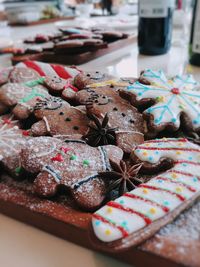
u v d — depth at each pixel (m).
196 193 0.14
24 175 0.17
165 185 0.15
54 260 0.14
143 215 0.13
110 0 0.79
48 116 0.21
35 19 0.70
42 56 0.38
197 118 0.20
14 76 0.27
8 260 0.14
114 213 0.13
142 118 0.21
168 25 0.39
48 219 0.14
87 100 0.22
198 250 0.12
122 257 0.13
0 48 0.43
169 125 0.20
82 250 0.14
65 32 0.46
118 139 0.19
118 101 0.22
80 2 0.88
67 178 0.16
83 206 0.15
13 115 0.23
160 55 0.40
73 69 0.30
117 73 0.34
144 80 0.24
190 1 0.58
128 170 0.16
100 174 0.16
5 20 0.72
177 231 0.13
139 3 0.38
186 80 0.24
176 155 0.17
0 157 0.18
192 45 0.35
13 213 0.16
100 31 0.45
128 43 0.45
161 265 0.12
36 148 0.17
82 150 0.17
